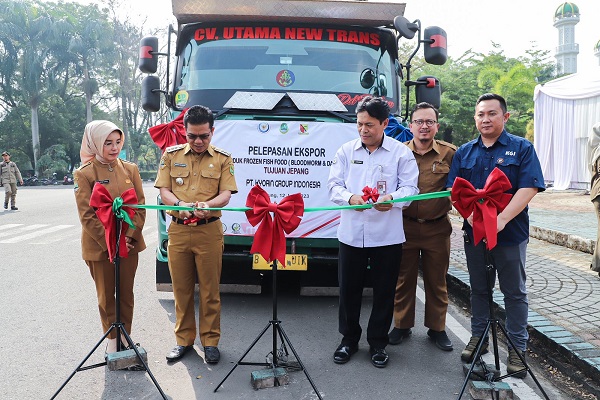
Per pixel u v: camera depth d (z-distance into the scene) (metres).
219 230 3.74
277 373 3.38
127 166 3.70
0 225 10.67
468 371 3.20
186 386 3.35
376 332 3.71
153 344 4.08
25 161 38.59
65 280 6.05
